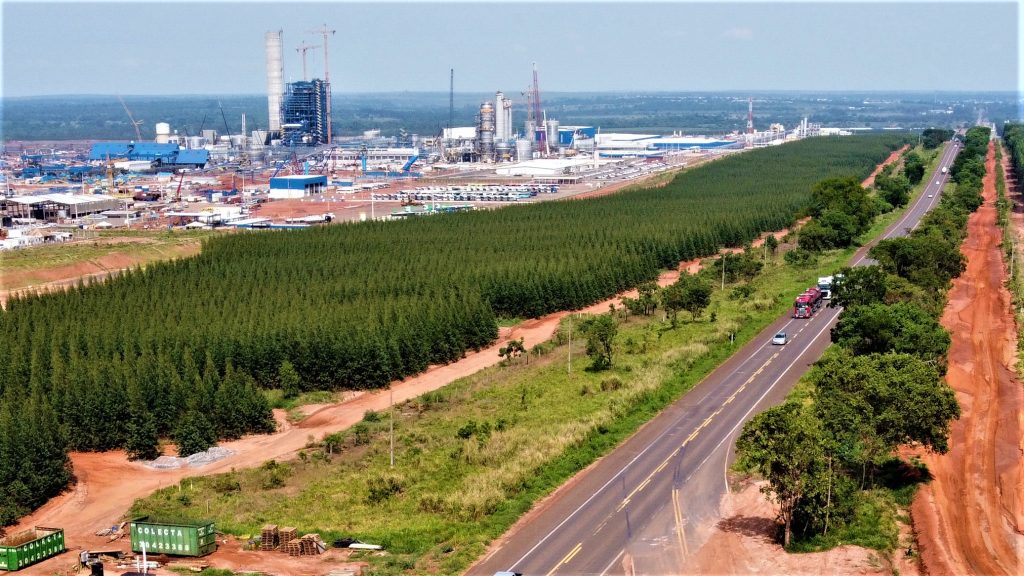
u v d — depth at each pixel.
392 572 131.50
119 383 198.50
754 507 150.50
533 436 181.50
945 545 134.88
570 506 152.75
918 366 163.38
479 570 132.00
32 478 167.25
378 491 160.75
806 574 128.50
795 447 136.25
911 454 169.62
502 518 148.12
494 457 173.25
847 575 127.88
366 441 192.12
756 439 138.62
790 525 140.38
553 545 139.12
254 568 136.00
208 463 186.88
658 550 136.62
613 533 142.50
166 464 186.50
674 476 163.00
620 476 163.88
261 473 177.25
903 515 146.88
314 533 144.62
